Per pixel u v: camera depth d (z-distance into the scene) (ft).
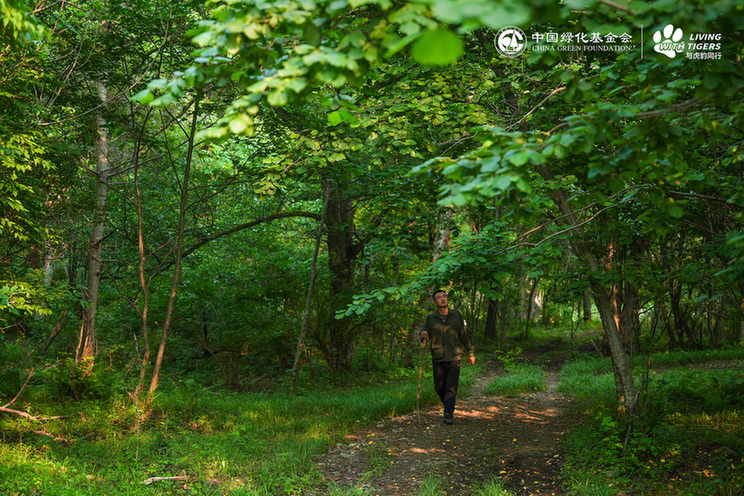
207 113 27.45
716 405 23.21
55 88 25.30
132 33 27.25
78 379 26.78
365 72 7.69
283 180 23.25
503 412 26.32
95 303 31.94
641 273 20.13
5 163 18.02
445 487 15.88
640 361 40.75
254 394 32.09
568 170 21.21
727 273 10.11
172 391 29.04
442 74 19.92
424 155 23.30
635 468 15.80
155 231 37.40
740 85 7.42
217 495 14.64
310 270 38.55
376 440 21.01
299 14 7.09
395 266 48.85
